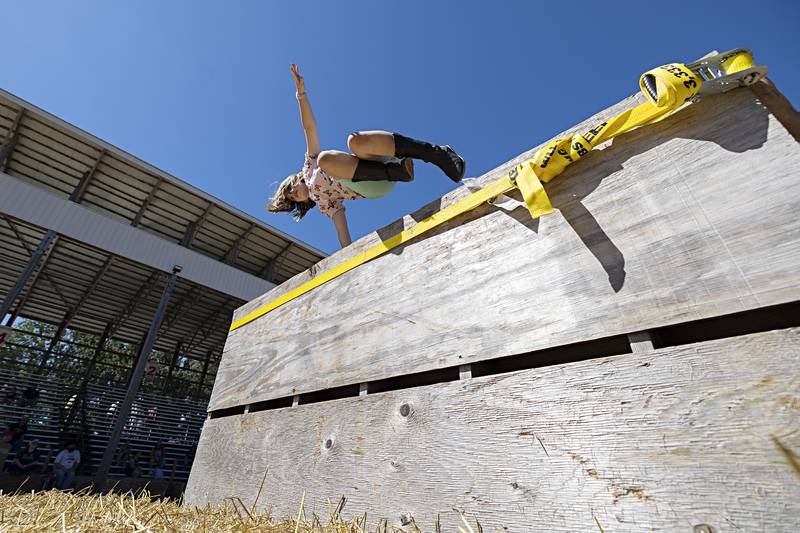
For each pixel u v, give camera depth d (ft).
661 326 2.56
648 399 2.43
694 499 2.10
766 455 1.96
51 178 37.09
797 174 2.34
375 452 3.85
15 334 59.82
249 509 4.99
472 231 4.13
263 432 5.52
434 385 3.67
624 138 3.22
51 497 5.12
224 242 45.44
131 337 54.03
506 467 2.90
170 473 37.91
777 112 2.54
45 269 40.04
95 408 39.22
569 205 3.38
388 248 5.04
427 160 5.19
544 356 3.41
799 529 1.77
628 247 2.92
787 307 2.27
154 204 39.96
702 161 2.75
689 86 2.68
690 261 2.59
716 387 2.23
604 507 2.37
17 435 29.27
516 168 3.71
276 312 6.79
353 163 5.57
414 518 3.25
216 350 57.52
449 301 4.00
